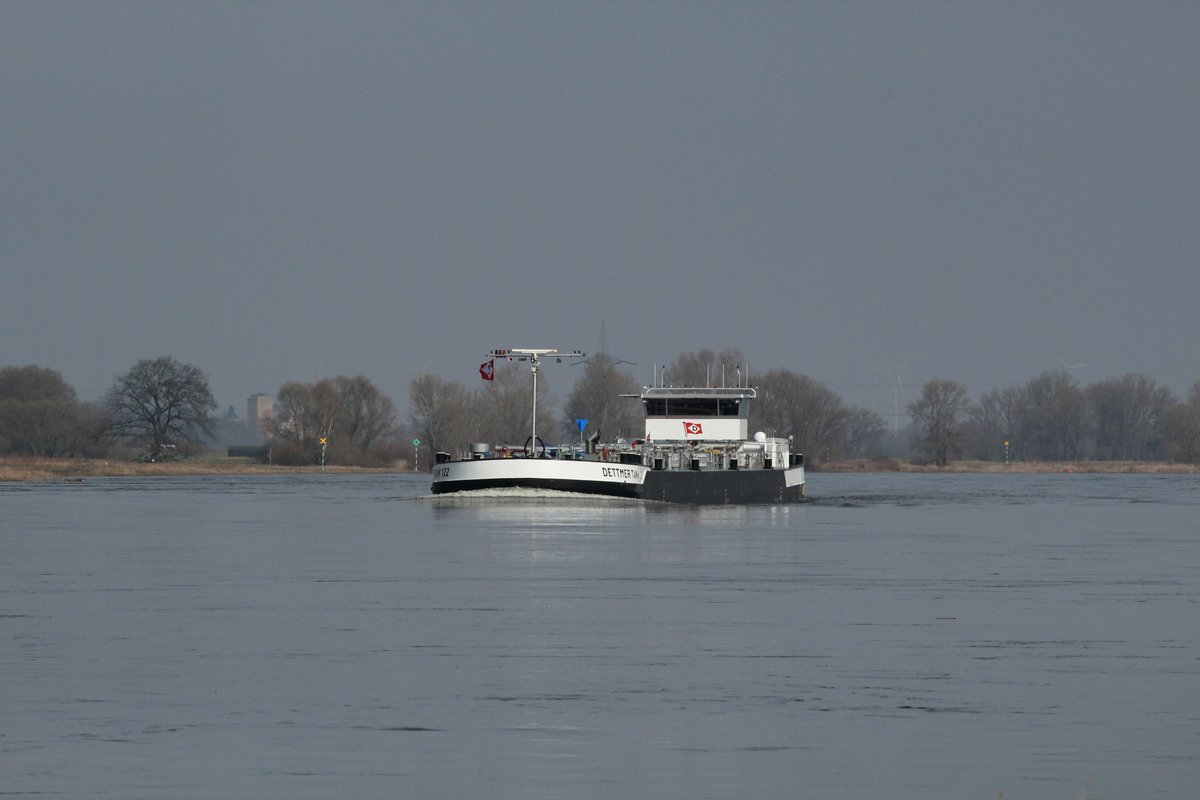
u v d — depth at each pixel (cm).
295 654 14612
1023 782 10038
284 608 18212
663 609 18188
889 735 11281
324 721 11638
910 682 13275
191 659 14300
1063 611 18212
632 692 12781
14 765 10312
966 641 15625
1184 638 15900
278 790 9762
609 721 11688
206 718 11712
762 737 11200
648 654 14675
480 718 11762
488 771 10225
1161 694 12788
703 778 10094
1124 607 18688
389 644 15238
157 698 12444
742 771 10262
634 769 10300
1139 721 11756
